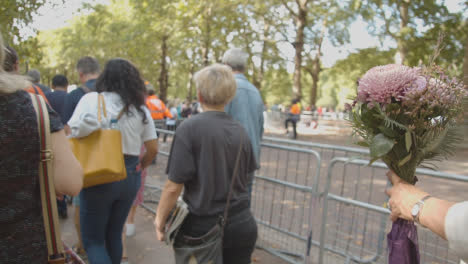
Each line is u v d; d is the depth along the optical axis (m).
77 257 1.41
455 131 1.23
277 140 3.59
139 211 4.48
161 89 23.70
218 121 1.85
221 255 1.81
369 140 1.34
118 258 2.46
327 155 3.59
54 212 1.13
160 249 3.46
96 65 2.87
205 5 15.77
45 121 1.10
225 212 1.80
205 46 20.30
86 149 2.11
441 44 1.29
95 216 2.26
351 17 15.60
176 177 1.78
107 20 21.12
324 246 3.15
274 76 32.97
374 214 2.73
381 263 2.66
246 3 16.45
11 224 1.02
